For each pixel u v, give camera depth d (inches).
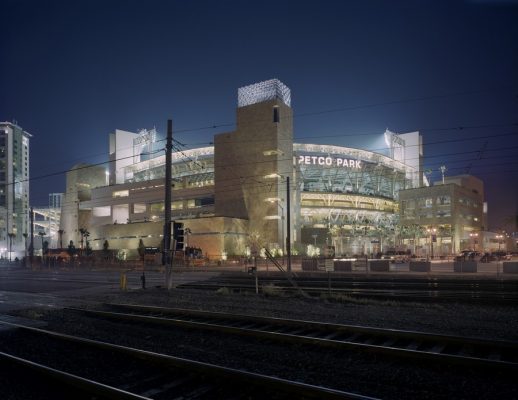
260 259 2564.0
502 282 991.0
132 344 444.1
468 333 482.6
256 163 3341.5
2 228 5600.4
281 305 710.5
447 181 5108.3
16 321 591.8
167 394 299.7
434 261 2623.0
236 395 294.2
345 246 4165.8
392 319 565.6
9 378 336.2
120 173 5029.5
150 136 4982.8
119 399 282.7
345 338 454.0
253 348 415.2
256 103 3390.7
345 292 850.8
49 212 6230.3
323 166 4303.6
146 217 3993.6
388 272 1508.4
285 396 287.4
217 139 3538.4
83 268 2374.5
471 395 288.8
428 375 326.3
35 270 2241.6
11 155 6186.0
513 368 320.5
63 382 319.3
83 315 636.7
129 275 1689.2
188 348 422.0
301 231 3868.1
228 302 759.1
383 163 4913.9
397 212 4847.4
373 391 300.7
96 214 4557.1
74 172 4864.7
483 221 5014.8
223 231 3053.6
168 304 743.7
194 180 4015.8
